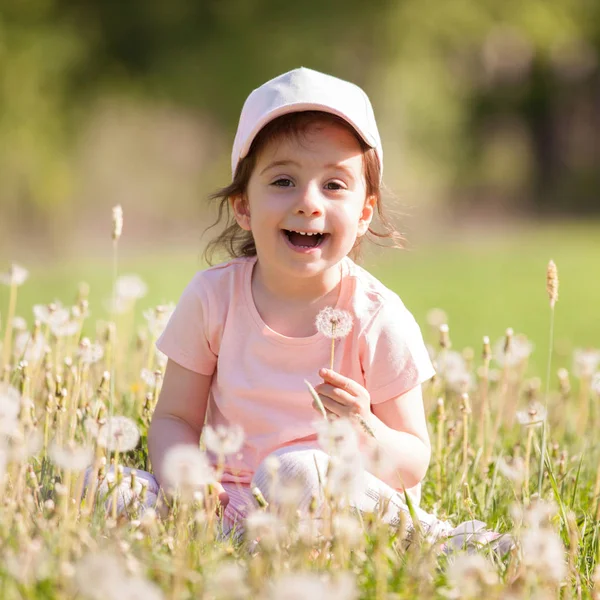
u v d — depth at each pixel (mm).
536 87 39594
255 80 23812
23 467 2902
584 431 4895
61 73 22547
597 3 30125
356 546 2723
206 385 3814
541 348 10594
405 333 3648
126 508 3006
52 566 2418
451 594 2561
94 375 4551
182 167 26047
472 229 28984
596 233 27578
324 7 24094
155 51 23906
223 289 3764
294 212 3535
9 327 4312
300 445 3359
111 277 16703
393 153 28078
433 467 4105
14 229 21422
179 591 2381
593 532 3342
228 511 3443
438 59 28625
